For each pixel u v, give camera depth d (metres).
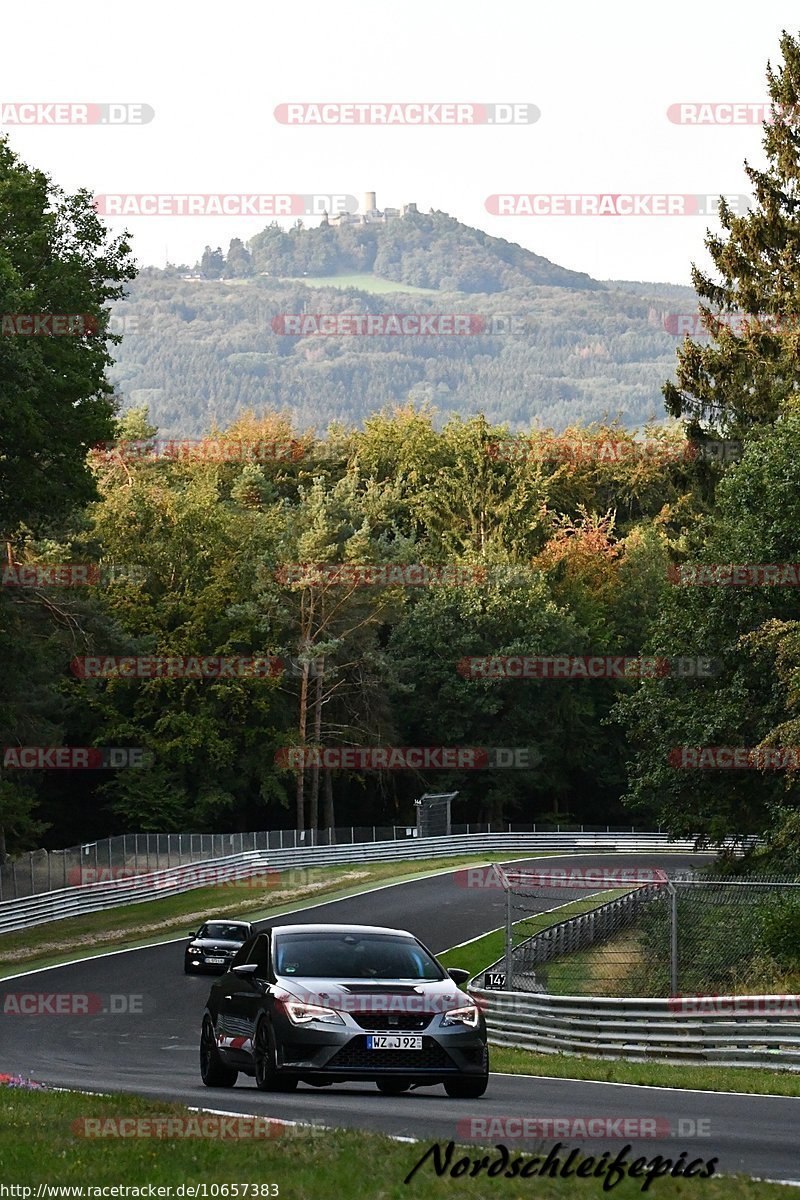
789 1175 32.34
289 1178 30.72
